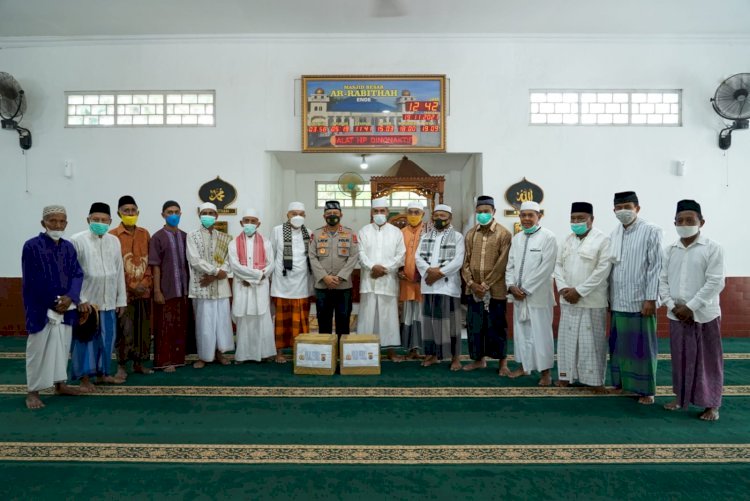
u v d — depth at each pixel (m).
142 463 2.29
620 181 5.58
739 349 4.81
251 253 4.19
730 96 5.40
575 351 3.44
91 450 2.44
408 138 5.57
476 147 5.61
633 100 5.64
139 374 3.87
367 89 5.57
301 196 8.80
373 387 3.51
